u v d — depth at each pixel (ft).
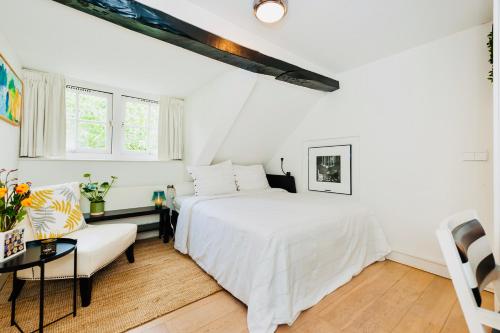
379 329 4.66
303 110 10.85
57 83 8.27
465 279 2.24
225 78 8.80
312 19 6.04
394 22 6.18
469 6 5.53
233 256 5.67
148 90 10.40
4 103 5.86
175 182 11.26
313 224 5.89
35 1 4.84
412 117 7.57
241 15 5.88
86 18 5.42
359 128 9.00
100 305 5.33
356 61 8.53
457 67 6.66
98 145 9.56
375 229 7.79
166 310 5.18
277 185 12.39
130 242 7.17
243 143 11.38
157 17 4.99
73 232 6.41
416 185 7.50
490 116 6.15
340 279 6.24
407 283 6.43
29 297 5.60
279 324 4.74
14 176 7.07
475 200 6.39
